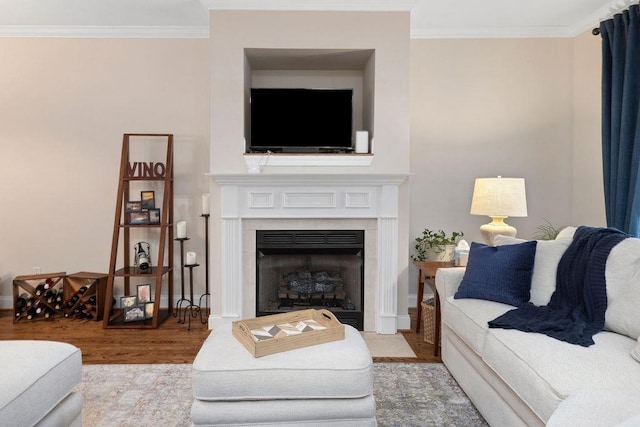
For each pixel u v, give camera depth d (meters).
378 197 3.62
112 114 4.21
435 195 4.29
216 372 1.79
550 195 4.29
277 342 1.91
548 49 4.22
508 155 4.27
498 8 3.71
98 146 4.22
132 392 2.56
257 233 3.64
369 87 3.84
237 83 3.59
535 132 4.26
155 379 2.74
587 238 2.39
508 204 3.39
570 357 1.70
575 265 2.34
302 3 3.51
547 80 4.23
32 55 4.15
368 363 1.88
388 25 3.57
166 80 4.21
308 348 1.96
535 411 1.63
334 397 1.83
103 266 4.27
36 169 4.21
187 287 4.34
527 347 1.84
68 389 1.84
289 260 3.74
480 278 2.60
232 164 3.62
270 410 1.80
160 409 2.36
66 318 4.00
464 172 4.28
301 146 3.75
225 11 3.55
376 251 3.65
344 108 3.77
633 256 2.08
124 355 3.14
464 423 2.21
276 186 3.59
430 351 3.24
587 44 4.02
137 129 4.22
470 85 4.24
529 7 3.70
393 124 3.62
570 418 1.29
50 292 4.04
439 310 3.14
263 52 3.68
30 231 4.24
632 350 1.71
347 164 3.65
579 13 3.83
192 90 4.22
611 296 2.09
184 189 4.27
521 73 4.23
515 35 4.20
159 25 4.09
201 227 4.30
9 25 4.06
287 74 4.22
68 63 4.17
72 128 4.20
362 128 4.23
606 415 1.26
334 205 3.61
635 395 1.46
